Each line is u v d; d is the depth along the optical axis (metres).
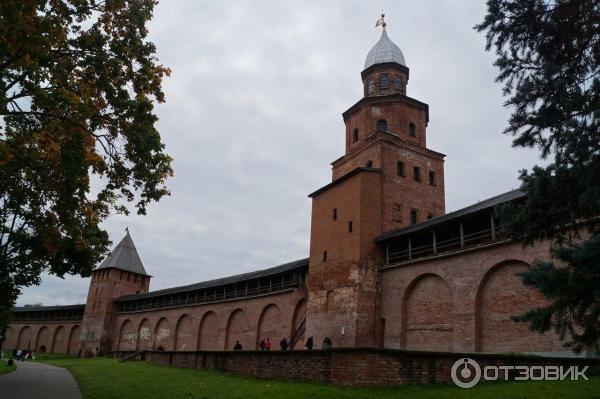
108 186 14.23
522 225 9.45
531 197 8.89
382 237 27.38
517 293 19.72
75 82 13.13
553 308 8.68
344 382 12.82
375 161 32.59
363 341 25.81
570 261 8.25
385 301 26.58
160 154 13.88
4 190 15.45
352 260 27.70
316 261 30.83
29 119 13.23
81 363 33.41
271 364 15.97
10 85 12.23
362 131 35.16
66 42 12.80
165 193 14.45
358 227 28.08
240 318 38.97
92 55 13.13
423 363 13.07
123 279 59.41
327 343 26.89
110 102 13.30
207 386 14.55
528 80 8.95
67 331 62.34
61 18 12.85
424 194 33.31
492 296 20.73
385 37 38.28
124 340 54.69
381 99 35.09
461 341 21.45
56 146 12.76
